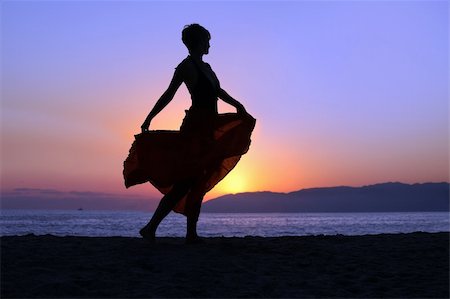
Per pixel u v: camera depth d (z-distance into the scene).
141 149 5.31
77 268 4.42
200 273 4.35
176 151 5.32
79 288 3.85
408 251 5.56
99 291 3.81
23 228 67.94
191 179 5.39
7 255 4.88
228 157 5.45
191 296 3.75
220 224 113.50
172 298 3.69
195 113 5.32
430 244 6.06
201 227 90.62
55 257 4.82
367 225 105.19
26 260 4.67
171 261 4.73
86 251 5.13
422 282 4.27
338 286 4.12
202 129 5.33
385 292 3.96
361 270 4.66
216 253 5.13
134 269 4.43
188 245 5.55
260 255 5.17
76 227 74.06
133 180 5.51
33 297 3.65
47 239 6.16
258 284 4.09
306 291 3.96
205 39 5.43
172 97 5.35
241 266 4.66
